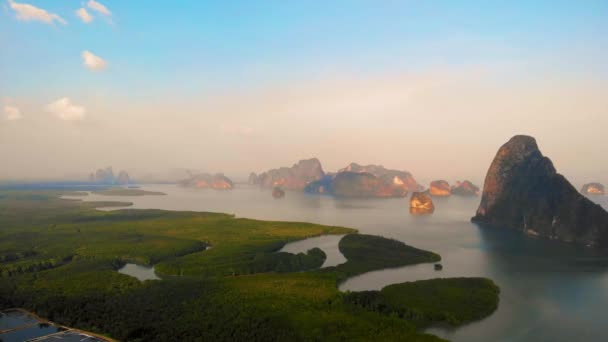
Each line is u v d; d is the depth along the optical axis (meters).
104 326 131.12
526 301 160.25
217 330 124.12
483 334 129.62
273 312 138.25
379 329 125.56
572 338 127.94
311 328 125.44
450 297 156.50
